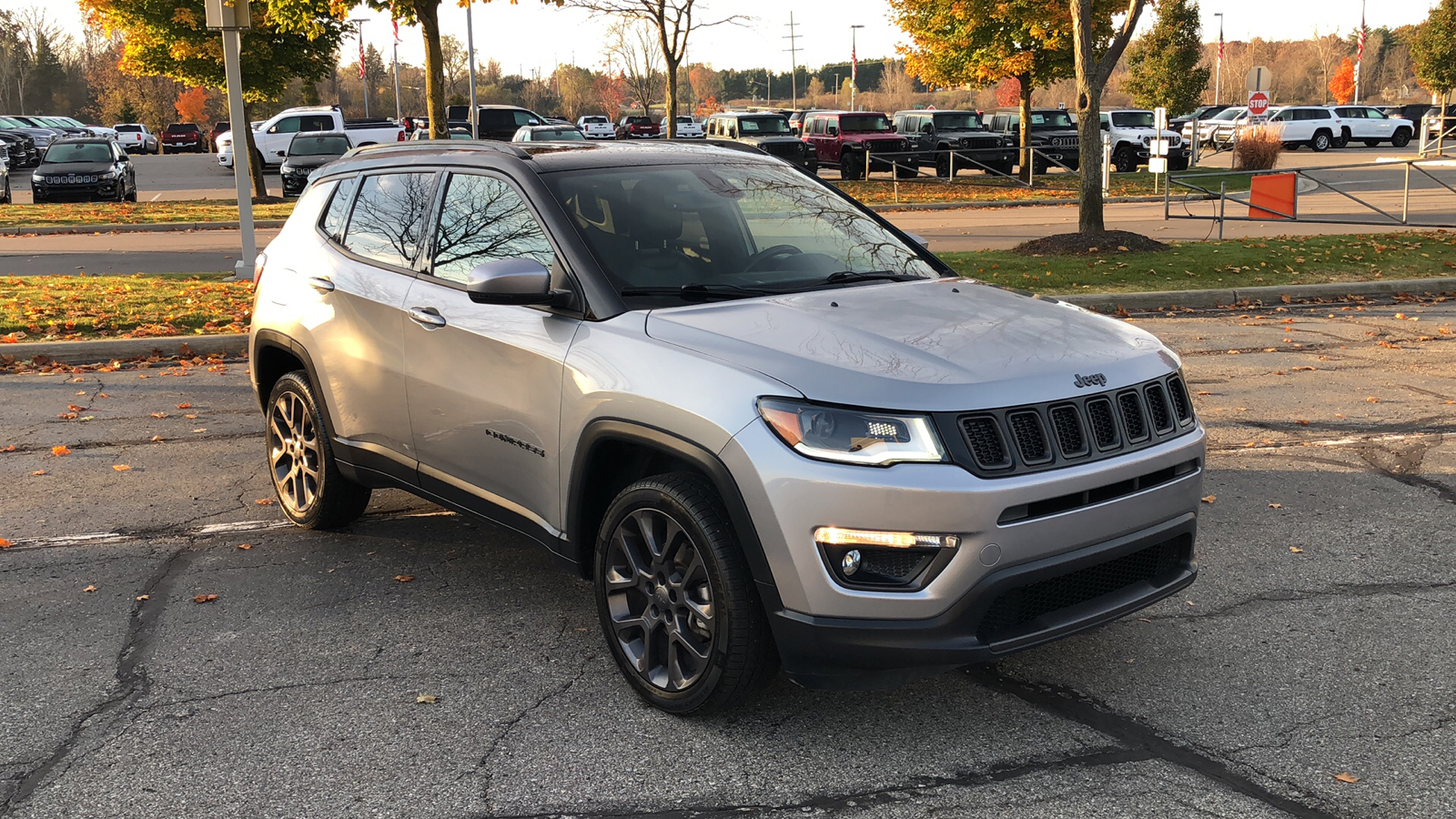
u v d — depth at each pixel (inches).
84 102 4443.9
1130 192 1099.3
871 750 135.9
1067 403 132.3
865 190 1127.0
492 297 148.7
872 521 124.3
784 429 127.6
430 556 205.2
